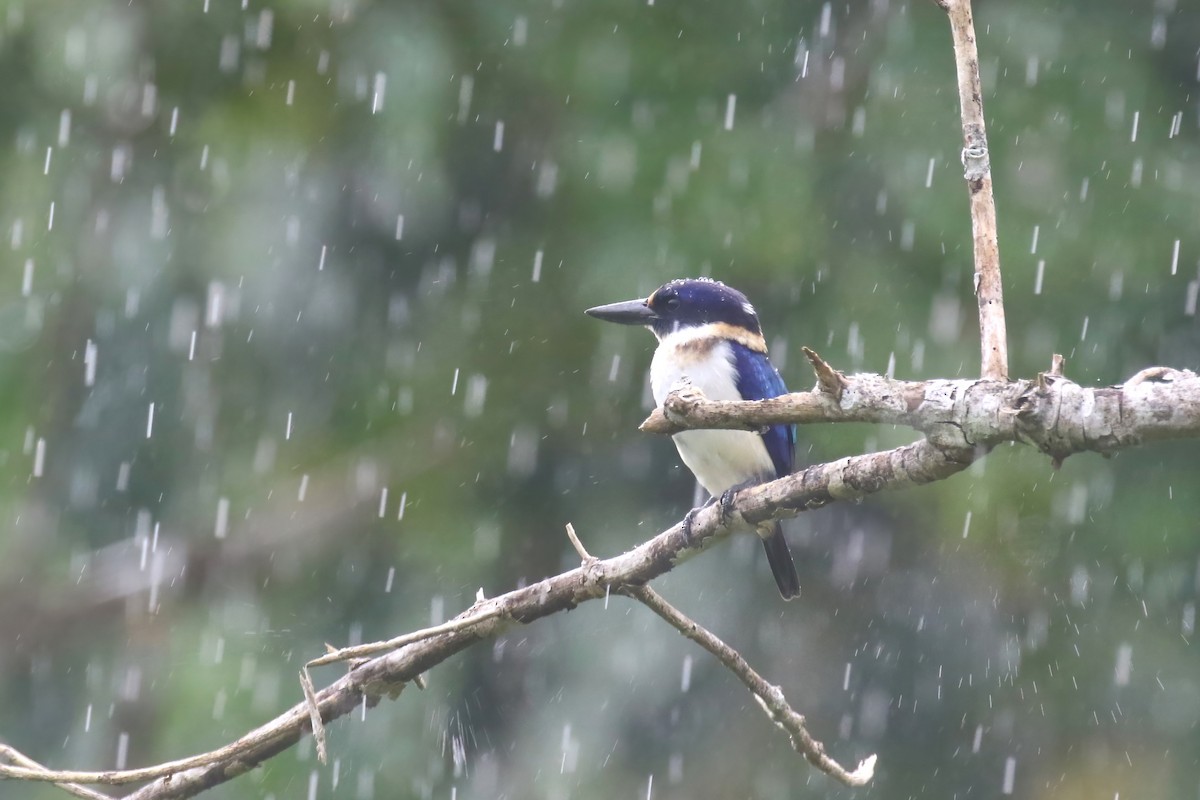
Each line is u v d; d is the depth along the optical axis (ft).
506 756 36.27
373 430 39.27
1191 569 37.35
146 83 40.91
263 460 39.65
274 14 40.45
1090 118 38.11
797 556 38.09
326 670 38.11
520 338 38.81
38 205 41.11
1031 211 37.32
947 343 36.32
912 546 37.99
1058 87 38.40
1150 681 36.81
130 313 39.63
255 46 40.55
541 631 37.24
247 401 39.55
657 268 36.99
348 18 40.29
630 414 38.63
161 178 40.98
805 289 37.32
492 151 39.60
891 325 36.55
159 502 39.91
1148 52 39.19
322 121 40.16
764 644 37.04
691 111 38.75
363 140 39.60
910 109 38.27
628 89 38.96
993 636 37.19
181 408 39.32
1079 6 39.58
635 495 38.68
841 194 38.17
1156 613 37.27
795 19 39.81
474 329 38.99
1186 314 37.11
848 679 36.83
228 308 39.22
